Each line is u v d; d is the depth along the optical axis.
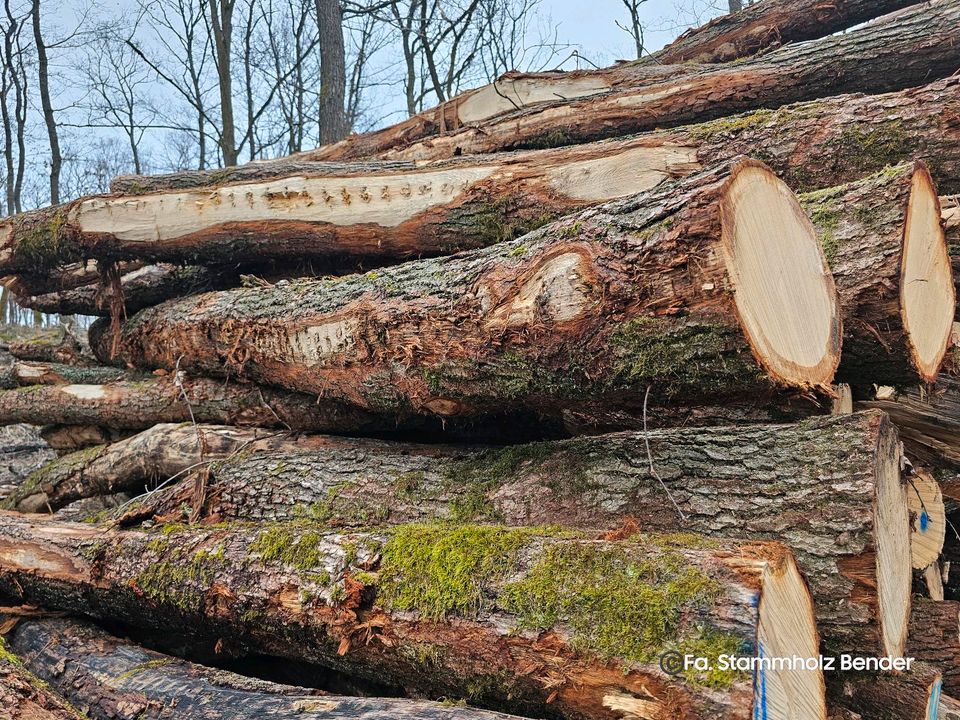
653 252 1.85
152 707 2.16
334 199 3.75
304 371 3.23
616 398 2.17
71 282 4.72
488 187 3.51
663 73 4.32
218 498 3.06
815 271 2.04
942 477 2.95
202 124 15.11
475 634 1.78
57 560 2.84
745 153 3.16
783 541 1.91
